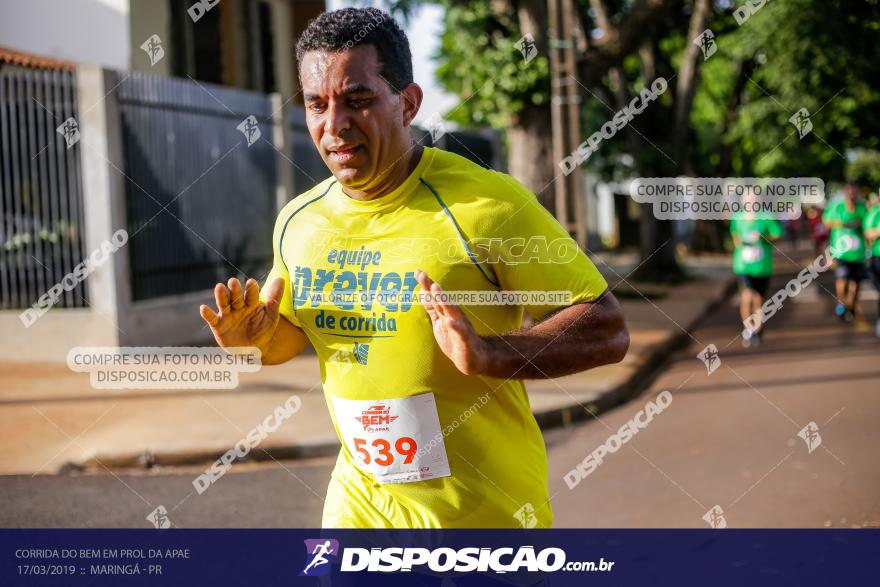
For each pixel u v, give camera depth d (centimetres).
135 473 726
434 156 265
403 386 261
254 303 273
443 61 1480
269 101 1627
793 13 2008
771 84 2305
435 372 259
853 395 924
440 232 255
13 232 1225
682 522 574
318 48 248
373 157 252
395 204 260
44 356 1204
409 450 265
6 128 1220
